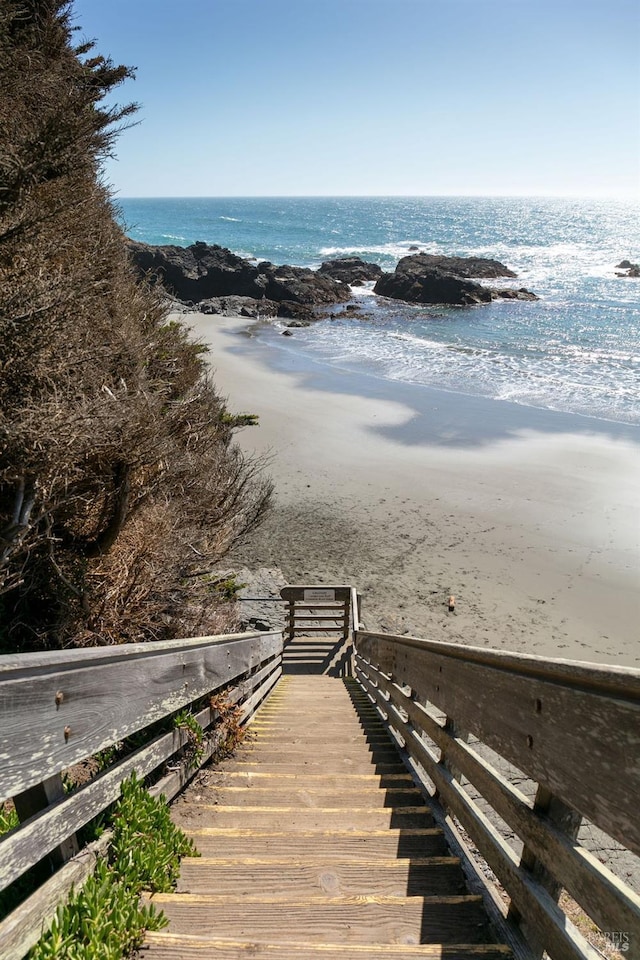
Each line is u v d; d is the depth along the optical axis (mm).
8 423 3650
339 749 4098
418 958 1756
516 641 10359
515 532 13680
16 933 1550
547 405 21578
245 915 1995
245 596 11016
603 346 30219
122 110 6895
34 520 4254
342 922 1983
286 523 13930
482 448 18000
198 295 48031
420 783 3312
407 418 20547
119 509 5000
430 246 87188
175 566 5969
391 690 4793
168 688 2838
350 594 10547
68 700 1835
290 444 18328
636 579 12031
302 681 8906
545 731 1684
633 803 1239
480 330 35531
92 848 2029
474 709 2375
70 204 6297
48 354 4199
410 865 2336
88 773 3004
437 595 11625
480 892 2143
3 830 2076
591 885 1409
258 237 98875
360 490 15539
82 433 3979
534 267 63844
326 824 2795
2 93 5863
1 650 4223
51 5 8789
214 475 7250
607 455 17266
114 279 7496
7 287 4406
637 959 1201
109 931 1717
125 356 5727
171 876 2203
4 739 1488
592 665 1373
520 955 1770
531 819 1775
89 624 4922
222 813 2844
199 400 8039
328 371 26859
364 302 48500
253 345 32688
